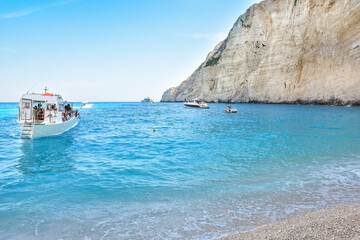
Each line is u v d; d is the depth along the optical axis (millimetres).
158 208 5969
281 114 36688
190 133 20094
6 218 5516
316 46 56344
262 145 14188
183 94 120438
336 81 51531
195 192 6957
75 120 24859
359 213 5113
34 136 17078
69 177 8523
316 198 6434
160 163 10352
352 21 49125
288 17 63375
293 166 9594
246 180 7953
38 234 4859
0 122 33219
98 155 12211
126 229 5016
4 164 10570
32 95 17688
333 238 4105
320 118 29578
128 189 7246
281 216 5422
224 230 4887
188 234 4777
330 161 10312
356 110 40188
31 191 7188
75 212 5809
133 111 64062
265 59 67000
